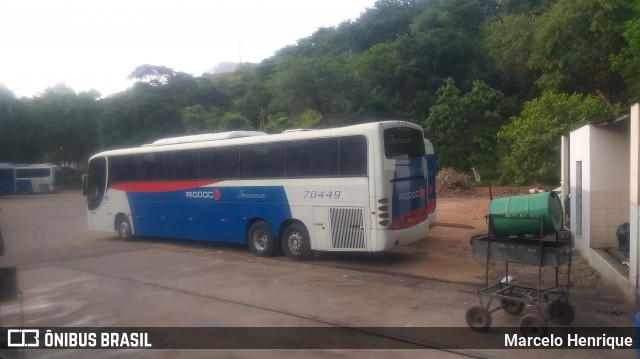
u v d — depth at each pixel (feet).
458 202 81.97
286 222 40.93
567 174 50.19
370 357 19.75
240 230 43.88
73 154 185.78
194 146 47.34
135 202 53.36
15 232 64.64
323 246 38.40
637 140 24.98
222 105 196.75
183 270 37.55
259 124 166.30
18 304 28.37
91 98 185.26
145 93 163.22
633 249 25.45
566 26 100.32
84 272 37.55
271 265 38.83
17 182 156.76
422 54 142.31
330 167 37.88
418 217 39.11
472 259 39.63
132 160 53.57
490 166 110.93
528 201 22.45
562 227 23.00
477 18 175.11
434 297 28.53
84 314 26.40
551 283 30.89
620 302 26.48
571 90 106.63
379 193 35.55
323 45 200.64
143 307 27.50
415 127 39.58
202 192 46.70
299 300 28.30
